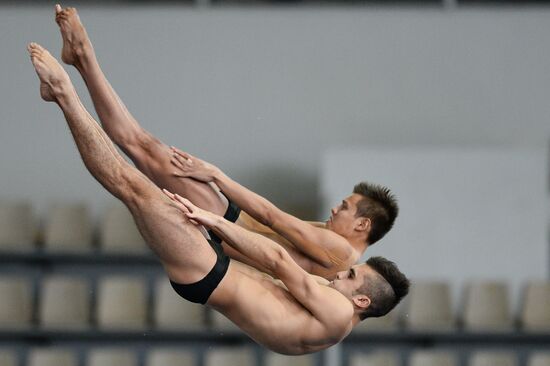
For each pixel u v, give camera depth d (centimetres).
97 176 1828
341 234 2155
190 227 1877
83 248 4359
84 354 4288
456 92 4566
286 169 4516
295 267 1914
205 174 2106
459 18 4581
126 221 4425
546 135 4553
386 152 4262
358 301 2023
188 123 4528
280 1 4588
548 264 4325
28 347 4284
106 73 4522
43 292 4312
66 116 1794
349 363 4269
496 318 4272
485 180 4281
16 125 4500
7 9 4516
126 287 4344
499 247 4278
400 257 4259
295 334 1941
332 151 4262
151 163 2097
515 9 4591
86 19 4531
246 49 4559
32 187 4491
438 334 4259
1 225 4391
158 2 4562
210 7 4572
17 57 4509
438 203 4266
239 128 4534
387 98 4556
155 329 4259
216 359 4194
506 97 4569
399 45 4569
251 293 1930
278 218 2100
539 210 4288
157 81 4534
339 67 4562
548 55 4575
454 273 4275
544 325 4266
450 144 4550
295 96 4550
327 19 4578
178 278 1900
